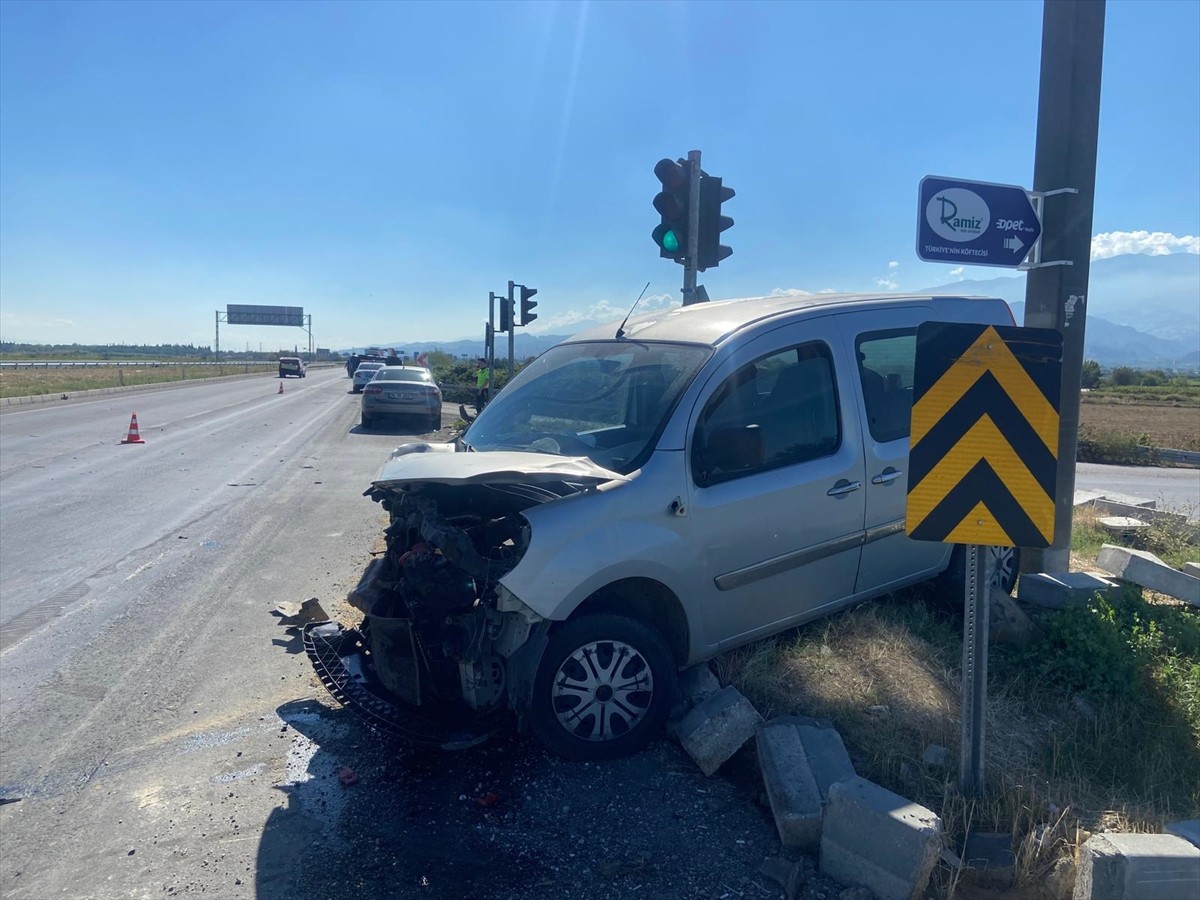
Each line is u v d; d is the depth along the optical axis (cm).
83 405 2941
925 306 539
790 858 328
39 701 478
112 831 353
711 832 345
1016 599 550
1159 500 1072
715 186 840
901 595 559
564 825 351
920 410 328
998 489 331
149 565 765
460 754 408
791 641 481
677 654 426
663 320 507
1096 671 442
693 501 411
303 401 3316
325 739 430
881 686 437
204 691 491
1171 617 505
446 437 1981
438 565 383
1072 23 562
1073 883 306
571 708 388
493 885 315
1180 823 312
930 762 379
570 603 374
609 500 390
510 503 402
